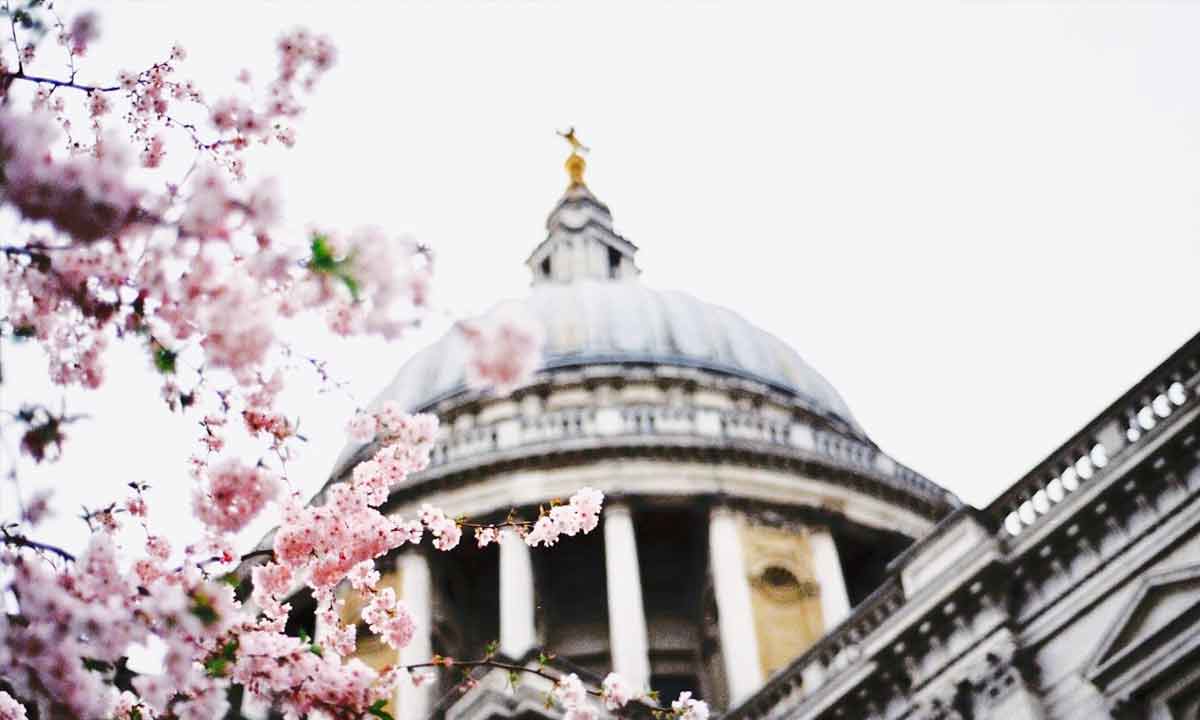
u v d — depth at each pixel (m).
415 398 52.50
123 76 11.02
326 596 12.98
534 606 42.31
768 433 46.31
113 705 9.34
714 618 42.66
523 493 43.44
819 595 42.16
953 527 25.45
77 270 8.77
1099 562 22.89
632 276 67.31
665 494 43.16
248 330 8.86
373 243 8.63
